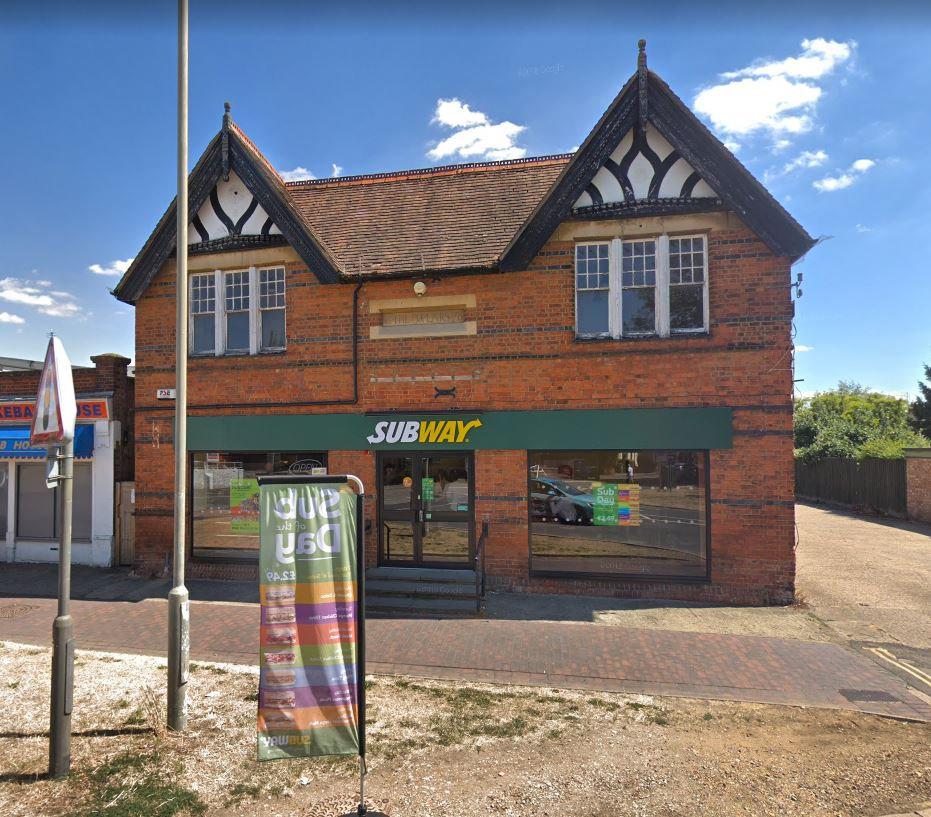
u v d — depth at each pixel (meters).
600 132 9.14
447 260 9.78
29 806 3.98
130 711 5.39
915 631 7.60
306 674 3.90
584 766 4.45
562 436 9.30
